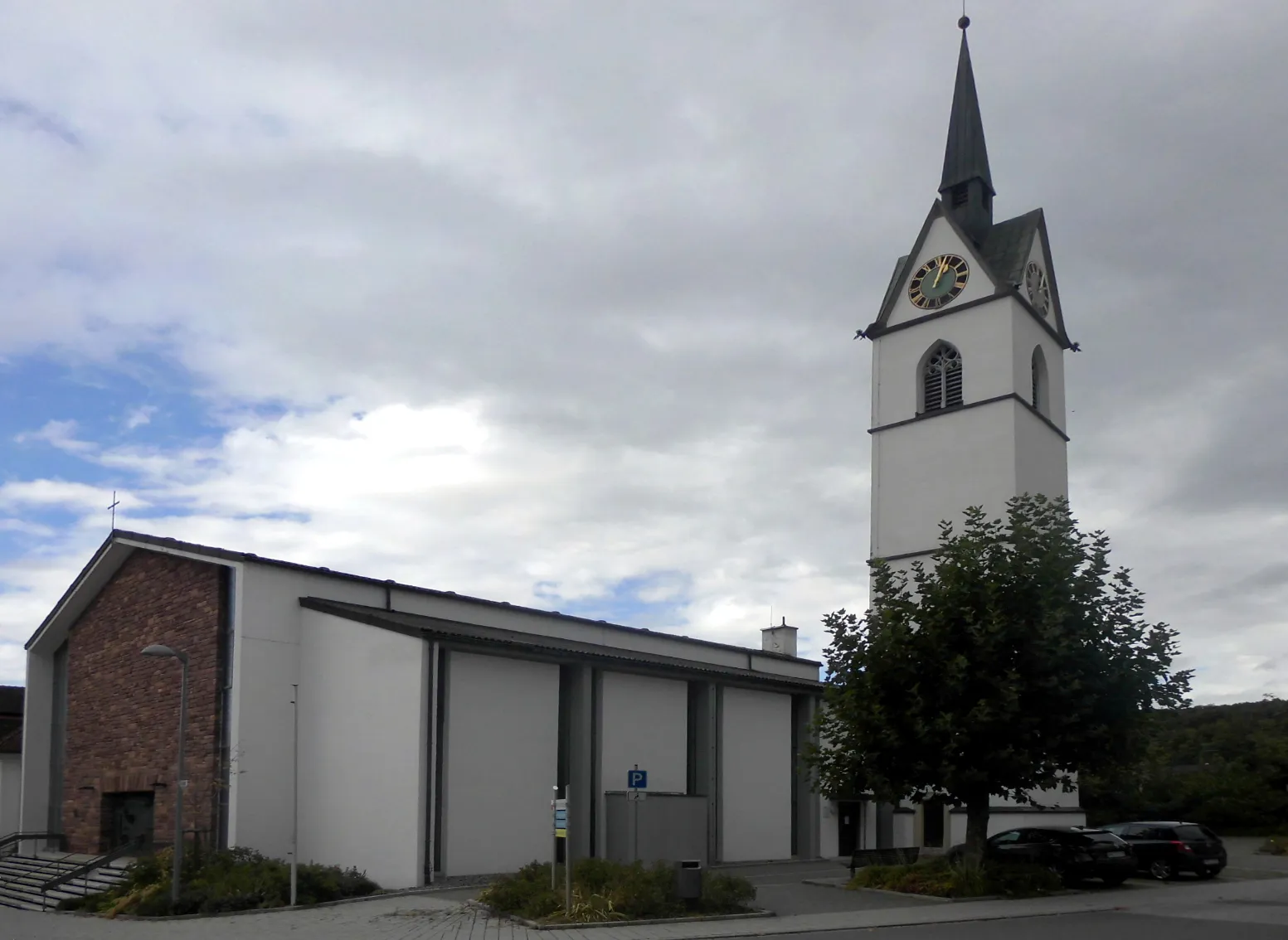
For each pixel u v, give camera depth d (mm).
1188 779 58344
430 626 27906
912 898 23953
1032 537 26266
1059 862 27500
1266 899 24281
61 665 35188
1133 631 25734
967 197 46844
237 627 26797
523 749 27641
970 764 24469
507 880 21625
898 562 44438
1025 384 43719
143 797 30141
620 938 17781
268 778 26578
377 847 25203
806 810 36719
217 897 21797
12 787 38000
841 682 26391
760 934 18047
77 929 19812
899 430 45375
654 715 31641
